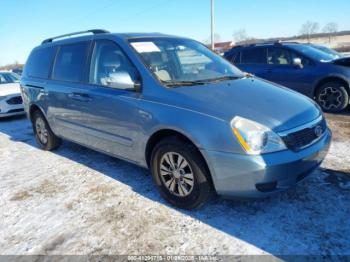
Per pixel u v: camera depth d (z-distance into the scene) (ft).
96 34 13.00
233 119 8.45
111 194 11.43
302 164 8.65
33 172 14.14
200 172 9.10
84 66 13.07
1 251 8.64
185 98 9.48
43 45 16.78
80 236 9.05
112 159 15.03
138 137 10.54
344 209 9.48
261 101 9.50
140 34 12.54
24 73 17.92
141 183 12.15
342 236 8.30
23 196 11.80
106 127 11.86
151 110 9.87
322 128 9.96
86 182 12.60
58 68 14.82
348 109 22.04
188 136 8.95
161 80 10.38
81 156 15.81
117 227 9.36
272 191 8.47
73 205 10.84
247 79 12.02
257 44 25.09
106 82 11.85
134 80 10.80
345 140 15.39
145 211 10.11
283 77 22.95
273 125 8.48
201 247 8.26
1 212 10.73
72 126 13.97
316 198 10.16
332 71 20.70
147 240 8.68
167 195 10.30
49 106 15.19
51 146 16.79
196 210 9.91
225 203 10.23
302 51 22.52
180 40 13.29
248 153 8.19
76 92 13.02
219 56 13.96
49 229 9.53
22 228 9.69
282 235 8.50
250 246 8.16
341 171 11.91
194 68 12.00
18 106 26.73
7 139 20.49
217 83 10.85
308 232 8.55
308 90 21.99
